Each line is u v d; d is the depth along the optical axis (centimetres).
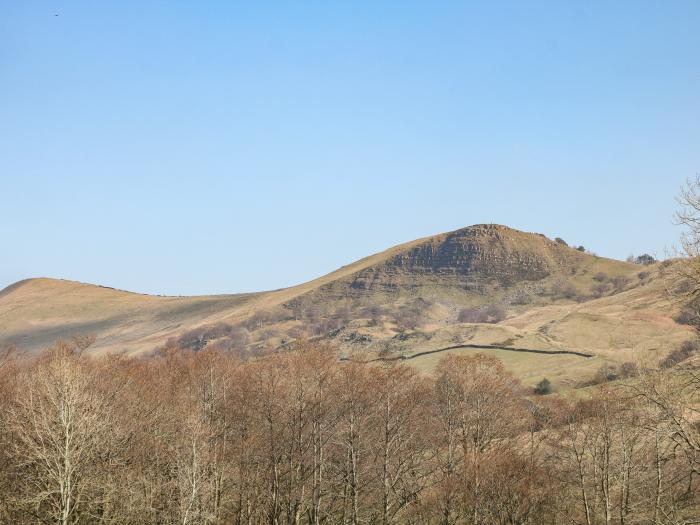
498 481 5988
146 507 5441
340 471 6700
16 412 5531
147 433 6212
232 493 6625
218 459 6278
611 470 5747
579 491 6200
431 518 6588
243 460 6481
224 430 6769
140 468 5800
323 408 6781
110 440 5572
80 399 5272
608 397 5875
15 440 5466
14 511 5403
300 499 6444
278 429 6731
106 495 5256
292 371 7012
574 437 6053
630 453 5481
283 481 6738
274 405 6762
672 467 4422
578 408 6450
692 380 2964
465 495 6012
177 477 5759
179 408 6588
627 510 5459
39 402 5384
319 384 6925
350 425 6688
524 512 5781
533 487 5984
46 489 5144
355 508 6353
